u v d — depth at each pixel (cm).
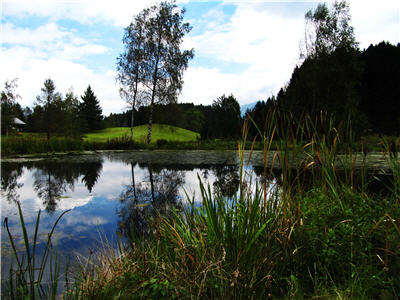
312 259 185
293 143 193
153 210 386
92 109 4950
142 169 866
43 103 2116
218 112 2284
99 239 279
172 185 583
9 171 820
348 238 177
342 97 1656
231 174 711
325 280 164
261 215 190
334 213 211
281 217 205
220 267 157
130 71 2006
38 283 160
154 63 2036
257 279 158
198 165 966
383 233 183
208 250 177
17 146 1424
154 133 4222
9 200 464
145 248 233
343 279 168
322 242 180
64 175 747
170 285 152
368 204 228
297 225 188
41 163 1040
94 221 344
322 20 1939
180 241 201
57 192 529
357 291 149
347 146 240
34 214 378
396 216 196
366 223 193
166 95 2027
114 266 200
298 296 151
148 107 2170
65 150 1708
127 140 2125
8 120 1739
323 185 237
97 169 873
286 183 203
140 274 178
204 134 3008
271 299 155
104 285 175
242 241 169
